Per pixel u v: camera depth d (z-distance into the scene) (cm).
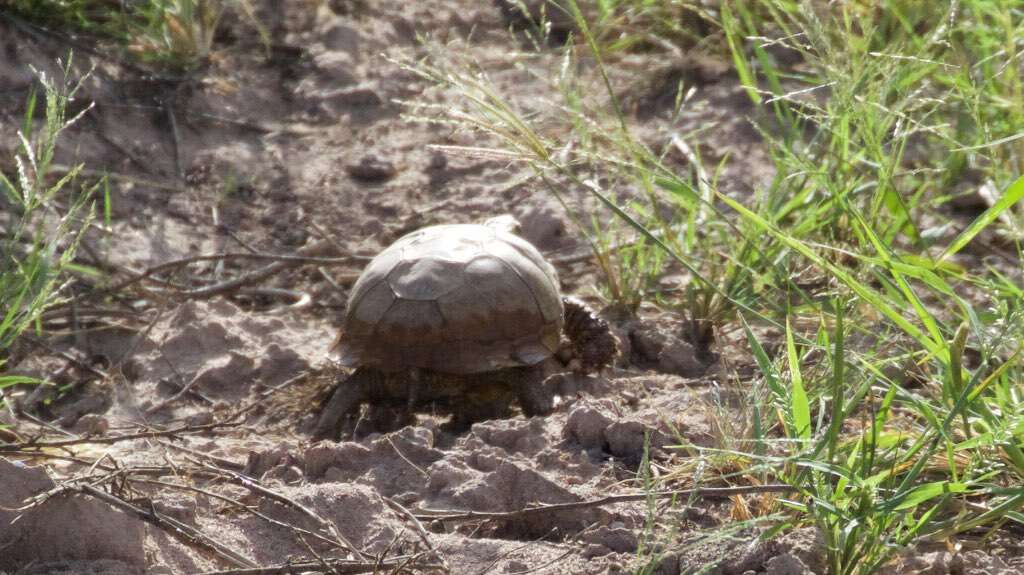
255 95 1390
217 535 585
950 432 591
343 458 682
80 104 1274
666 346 892
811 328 865
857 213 747
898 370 743
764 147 1243
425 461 681
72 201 1149
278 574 530
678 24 1428
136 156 1252
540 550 578
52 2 1341
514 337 789
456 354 775
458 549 577
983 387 576
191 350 930
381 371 790
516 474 631
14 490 539
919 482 618
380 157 1291
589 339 855
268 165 1284
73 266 959
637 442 691
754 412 627
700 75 1383
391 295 789
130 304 1022
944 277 926
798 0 1235
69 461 695
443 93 1407
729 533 525
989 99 929
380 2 1588
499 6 1606
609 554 567
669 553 529
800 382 594
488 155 724
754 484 605
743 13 1207
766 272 924
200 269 1114
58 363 925
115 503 542
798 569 521
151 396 880
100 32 1380
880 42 1025
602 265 973
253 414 848
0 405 840
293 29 1512
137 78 1348
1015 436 592
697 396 753
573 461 675
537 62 1434
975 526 586
